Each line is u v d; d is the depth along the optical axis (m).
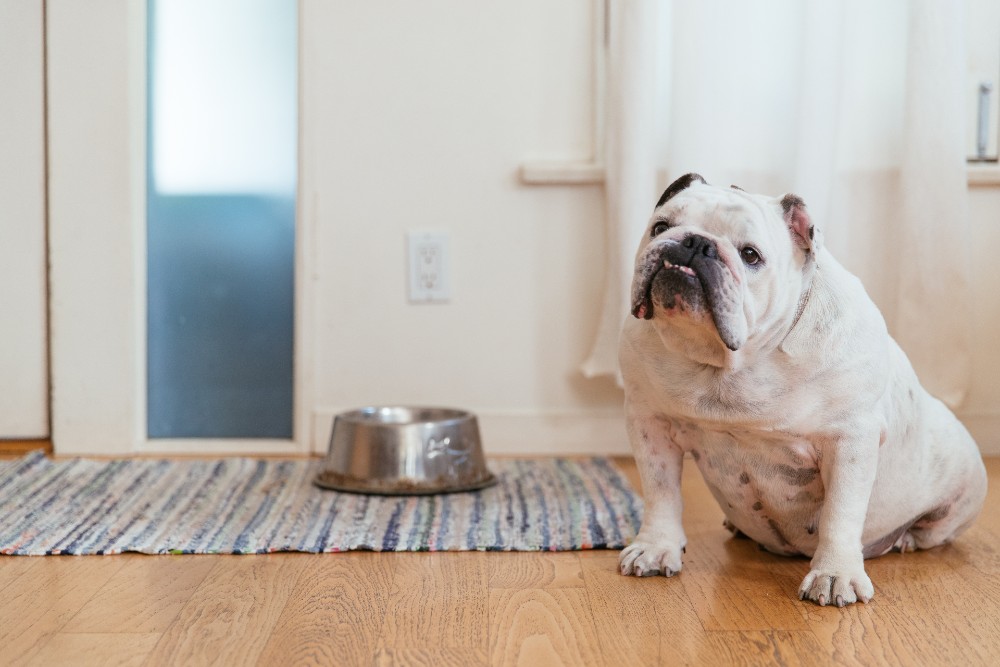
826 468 1.34
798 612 1.26
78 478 1.96
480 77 2.29
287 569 1.44
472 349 2.32
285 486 1.93
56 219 2.23
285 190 2.31
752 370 1.29
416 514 1.73
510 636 1.17
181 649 1.13
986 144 2.29
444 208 2.30
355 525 1.65
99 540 1.55
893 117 2.23
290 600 1.30
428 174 2.29
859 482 1.32
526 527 1.64
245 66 2.29
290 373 2.33
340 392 2.32
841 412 1.30
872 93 2.23
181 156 2.29
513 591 1.34
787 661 1.10
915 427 1.44
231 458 2.20
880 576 1.43
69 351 2.25
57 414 2.25
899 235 2.20
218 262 2.31
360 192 2.29
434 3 2.27
